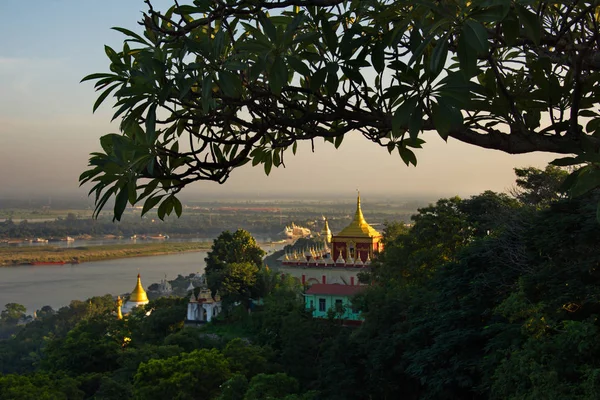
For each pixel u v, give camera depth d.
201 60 4.05
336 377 32.62
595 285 18.97
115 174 3.95
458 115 3.42
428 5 3.43
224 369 37.06
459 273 27.55
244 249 78.94
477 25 3.24
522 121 4.16
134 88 3.96
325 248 113.12
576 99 4.09
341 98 4.36
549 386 15.45
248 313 66.00
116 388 40.50
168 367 36.75
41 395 36.62
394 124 3.54
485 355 22.39
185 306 71.06
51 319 117.31
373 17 4.46
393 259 43.66
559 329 18.30
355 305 47.09
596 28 4.04
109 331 59.31
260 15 3.87
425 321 29.11
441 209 43.28
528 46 5.04
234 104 4.50
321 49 4.41
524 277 20.84
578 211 20.59
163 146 4.64
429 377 24.94
